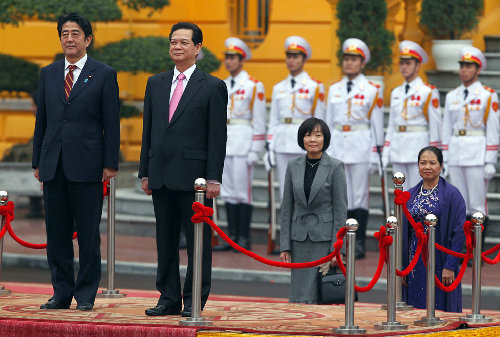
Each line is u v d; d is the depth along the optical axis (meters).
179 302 18.77
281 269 29.06
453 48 37.53
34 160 19.55
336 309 20.48
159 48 38.25
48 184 19.20
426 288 19.67
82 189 19.08
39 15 36.75
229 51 32.50
